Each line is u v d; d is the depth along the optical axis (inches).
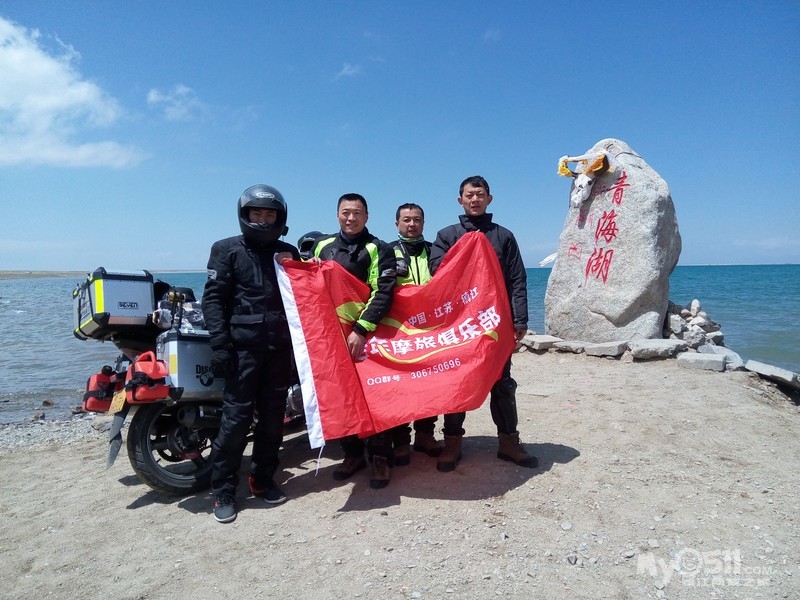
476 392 153.3
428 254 181.3
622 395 247.8
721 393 248.8
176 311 170.1
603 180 368.2
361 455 174.6
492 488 154.9
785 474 163.2
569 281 385.4
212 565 125.0
